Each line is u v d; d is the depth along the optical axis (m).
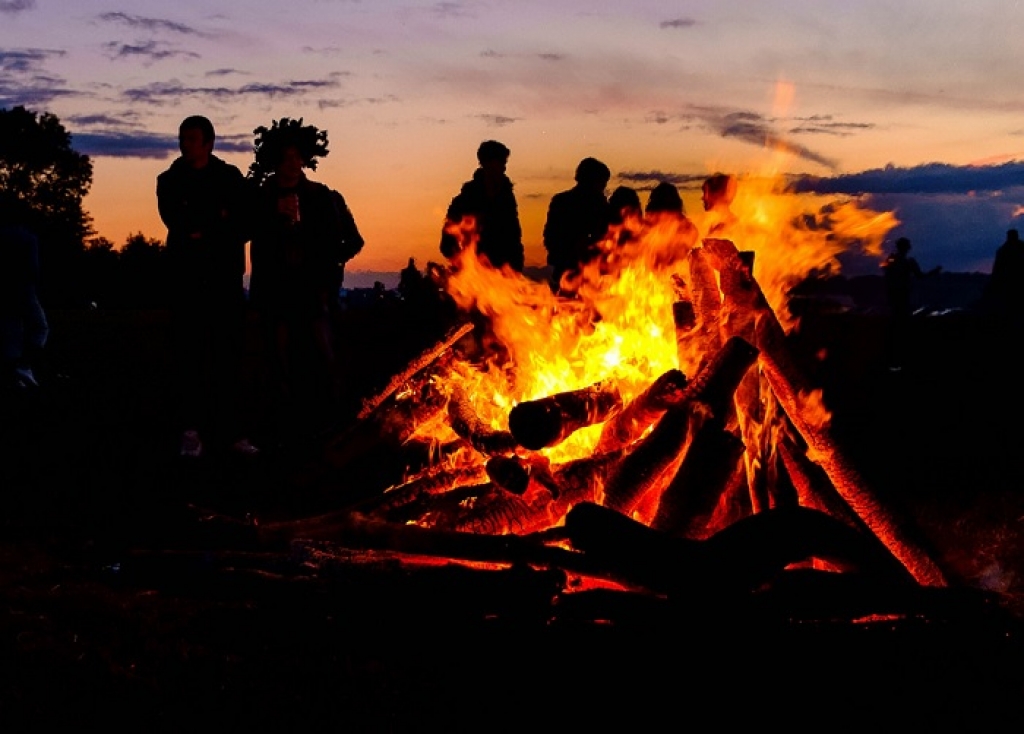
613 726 3.33
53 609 4.24
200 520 5.06
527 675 3.62
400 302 17.91
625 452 4.85
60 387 11.15
